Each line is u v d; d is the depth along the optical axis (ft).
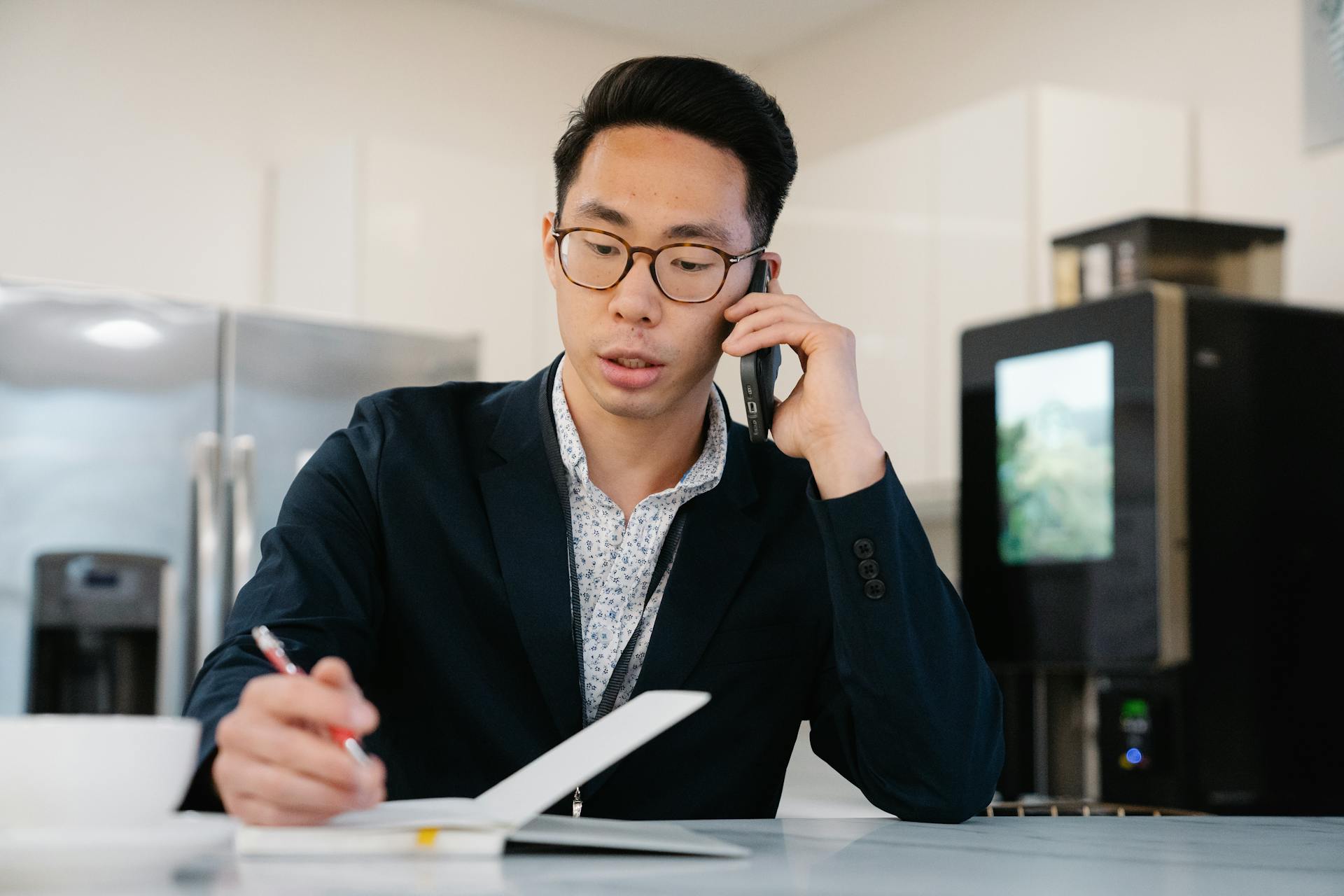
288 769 2.31
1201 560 7.51
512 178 12.89
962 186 10.92
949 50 13.06
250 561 9.77
